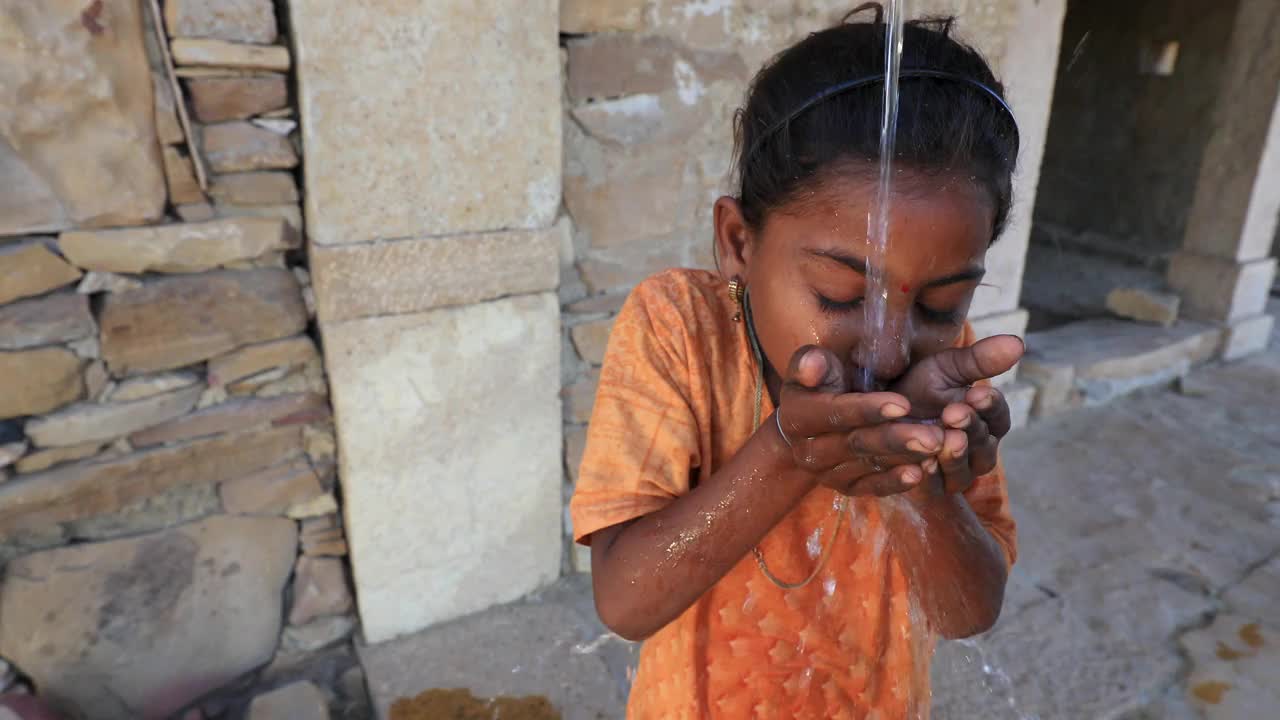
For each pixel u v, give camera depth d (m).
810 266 0.67
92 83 1.63
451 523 2.22
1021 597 2.50
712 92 2.33
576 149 2.20
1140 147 5.37
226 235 1.83
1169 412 3.86
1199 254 4.50
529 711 2.03
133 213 1.74
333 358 1.94
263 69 1.77
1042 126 3.23
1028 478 3.24
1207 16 4.88
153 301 1.80
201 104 1.75
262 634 2.14
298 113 1.83
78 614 1.92
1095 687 2.15
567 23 2.08
